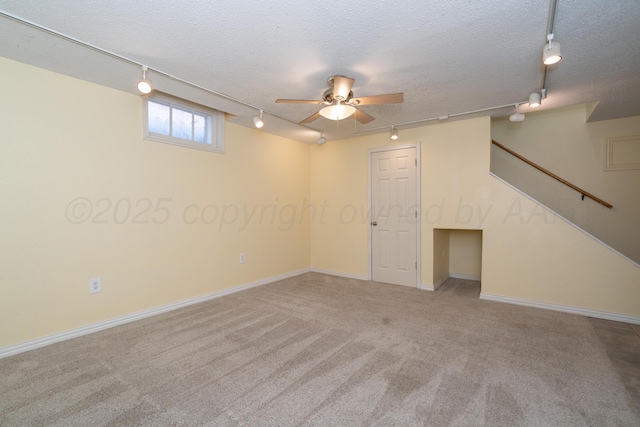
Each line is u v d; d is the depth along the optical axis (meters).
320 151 5.03
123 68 2.36
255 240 4.15
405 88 2.74
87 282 2.58
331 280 4.51
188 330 2.64
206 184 3.52
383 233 4.39
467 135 3.71
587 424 1.48
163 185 3.11
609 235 3.68
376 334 2.55
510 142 4.23
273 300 3.51
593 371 1.96
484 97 2.96
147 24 1.79
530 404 1.63
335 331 2.61
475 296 3.70
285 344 2.36
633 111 3.36
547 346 2.33
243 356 2.17
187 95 2.93
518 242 3.40
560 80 2.56
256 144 4.16
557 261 3.20
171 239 3.18
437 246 4.13
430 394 1.72
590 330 2.65
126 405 1.63
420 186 4.04
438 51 2.11
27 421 1.50
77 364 2.06
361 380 1.86
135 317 2.88
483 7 1.64
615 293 2.94
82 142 2.55
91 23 1.78
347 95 2.45
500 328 2.68
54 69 2.37
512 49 2.07
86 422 1.50
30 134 2.29
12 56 2.17
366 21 1.76
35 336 2.31
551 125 3.99
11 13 1.68
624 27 1.81
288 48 2.07
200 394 1.72
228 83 2.65
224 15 1.71
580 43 1.99
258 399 1.68
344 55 2.16
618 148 3.63
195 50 2.10
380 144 4.38
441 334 2.55
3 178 2.18
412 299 3.55
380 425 1.48
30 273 2.29
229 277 3.79
